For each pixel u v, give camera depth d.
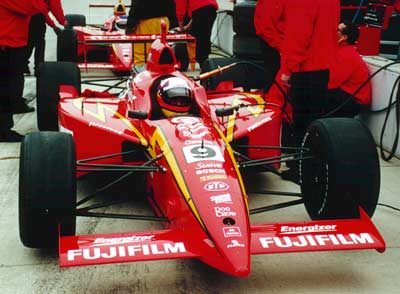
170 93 4.48
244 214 3.48
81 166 4.34
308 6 5.41
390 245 4.37
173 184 3.79
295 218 4.80
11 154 6.12
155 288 3.70
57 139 3.82
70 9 18.02
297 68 5.64
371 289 3.75
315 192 4.32
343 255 4.20
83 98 5.54
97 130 4.70
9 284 3.71
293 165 5.67
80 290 3.67
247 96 5.80
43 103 6.25
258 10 6.87
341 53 6.54
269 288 3.72
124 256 3.11
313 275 3.90
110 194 5.15
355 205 4.04
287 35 5.54
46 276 3.82
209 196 3.54
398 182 5.66
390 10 7.63
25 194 3.63
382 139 6.45
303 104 5.93
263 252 3.23
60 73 6.33
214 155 3.91
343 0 8.74
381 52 8.68
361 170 4.00
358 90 6.48
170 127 4.25
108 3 19.33
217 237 3.28
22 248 4.17
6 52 6.39
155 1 9.04
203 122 4.35
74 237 3.29
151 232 3.40
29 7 6.36
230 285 3.75
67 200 3.65
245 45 9.16
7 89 6.45
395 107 6.30
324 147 4.14
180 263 4.01
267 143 5.06
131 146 4.71
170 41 7.42
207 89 6.73
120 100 5.50
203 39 10.06
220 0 14.42
